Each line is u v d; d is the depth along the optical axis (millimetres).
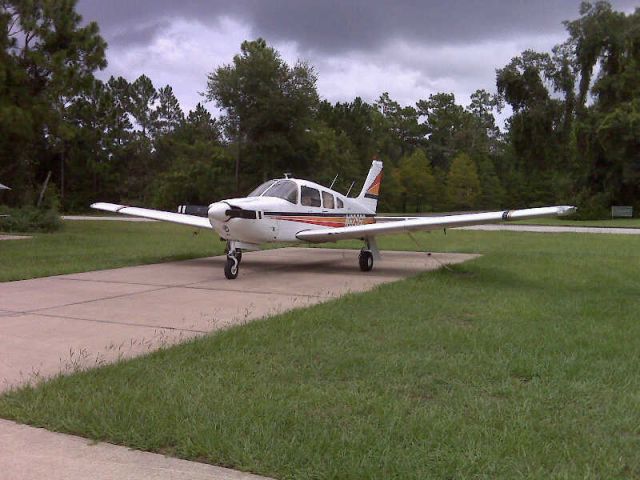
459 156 79562
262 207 10820
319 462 3109
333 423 3627
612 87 53875
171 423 3588
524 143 58938
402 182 74812
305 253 15867
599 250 16625
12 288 9336
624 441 3363
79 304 7941
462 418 3695
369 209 14844
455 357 5125
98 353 5355
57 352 5391
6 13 21250
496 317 6863
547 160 59406
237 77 43938
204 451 3246
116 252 14969
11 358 5164
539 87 57906
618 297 8359
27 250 15148
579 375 4598
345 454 3197
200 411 3762
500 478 2939
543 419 3705
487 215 9891
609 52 55656
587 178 55594
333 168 56344
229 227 10391
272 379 4527
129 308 7684
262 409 3809
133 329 6414
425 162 76312
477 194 77812
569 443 3332
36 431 3570
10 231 23047
